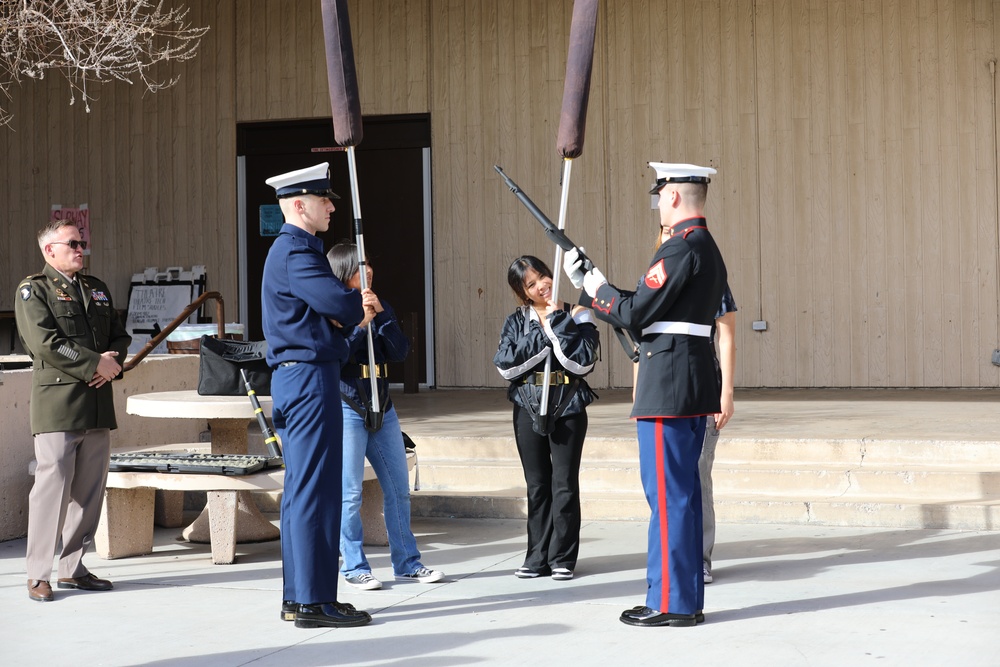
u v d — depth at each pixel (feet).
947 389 36.06
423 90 39.65
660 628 14.01
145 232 41.81
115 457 19.43
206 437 27.17
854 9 36.70
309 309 14.35
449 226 39.58
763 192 37.35
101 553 19.47
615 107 38.29
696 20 37.70
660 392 14.06
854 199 36.78
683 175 14.43
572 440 16.81
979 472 20.93
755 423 26.66
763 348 37.47
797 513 20.77
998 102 35.76
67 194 42.50
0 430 21.08
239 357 19.61
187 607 15.78
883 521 20.27
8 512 21.26
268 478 18.13
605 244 38.32
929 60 36.27
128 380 24.45
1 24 28.58
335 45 15.71
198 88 41.29
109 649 13.69
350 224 40.45
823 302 37.04
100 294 17.20
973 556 17.70
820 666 12.27
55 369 16.47
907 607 14.67
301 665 12.82
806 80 37.06
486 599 15.76
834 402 32.22
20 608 15.87
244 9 40.88
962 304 36.09
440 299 39.70
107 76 41.93
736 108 37.47
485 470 23.65
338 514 14.60
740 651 12.91
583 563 18.04
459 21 39.34
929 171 36.29
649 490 14.29
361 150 40.24
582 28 15.35
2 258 43.06
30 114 42.68
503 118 39.09
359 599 15.92
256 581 17.43
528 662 12.69
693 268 14.05
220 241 41.19
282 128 40.86
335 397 14.55
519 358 16.61
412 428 27.12
